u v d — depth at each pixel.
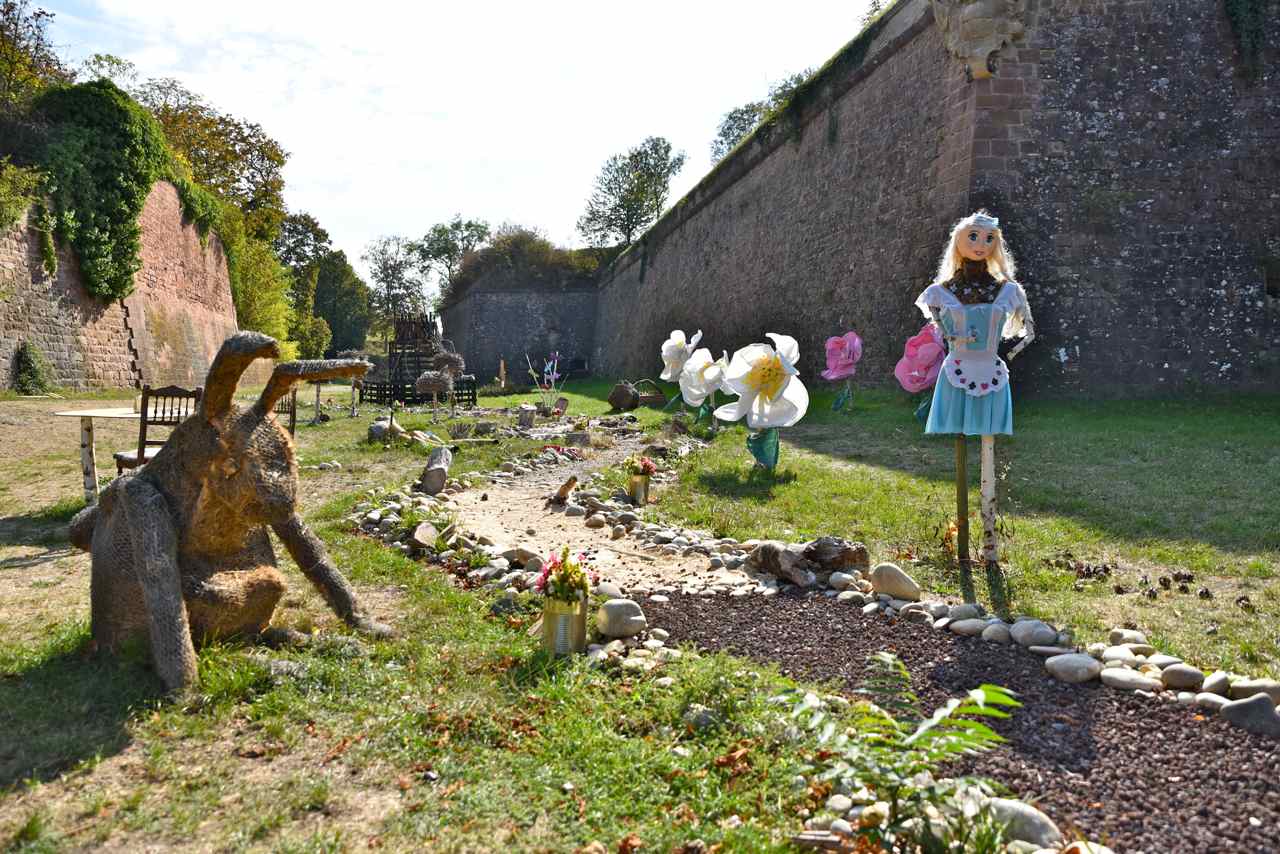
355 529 6.64
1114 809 2.55
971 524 6.66
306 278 67.06
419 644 3.92
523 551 5.68
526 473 10.42
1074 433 11.04
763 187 25.61
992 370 5.44
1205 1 14.81
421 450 11.79
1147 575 5.23
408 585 5.05
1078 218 14.62
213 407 3.54
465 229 81.62
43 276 21.28
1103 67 14.81
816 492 8.34
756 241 26.00
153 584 3.31
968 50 14.85
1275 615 4.42
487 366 52.44
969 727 2.40
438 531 6.48
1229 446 9.61
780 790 2.70
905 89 17.39
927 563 5.65
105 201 23.27
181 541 3.56
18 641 3.94
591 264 54.59
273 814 2.50
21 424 13.66
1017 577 5.23
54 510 7.15
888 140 17.98
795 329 22.55
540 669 3.66
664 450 11.27
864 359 18.53
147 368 26.25
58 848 2.30
